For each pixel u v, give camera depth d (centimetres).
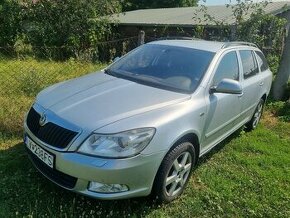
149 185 342
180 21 1617
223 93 431
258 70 618
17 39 1549
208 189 431
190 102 392
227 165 507
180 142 371
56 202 367
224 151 553
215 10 1839
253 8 1104
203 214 383
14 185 390
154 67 455
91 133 322
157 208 376
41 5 1597
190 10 2095
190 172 409
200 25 1209
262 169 508
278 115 795
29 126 374
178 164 376
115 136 320
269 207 412
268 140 626
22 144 493
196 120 390
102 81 429
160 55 474
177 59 460
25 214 345
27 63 1035
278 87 916
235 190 439
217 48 488
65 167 324
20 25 1571
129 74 453
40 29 1579
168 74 439
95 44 1523
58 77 862
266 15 1088
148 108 359
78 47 1523
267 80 651
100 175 314
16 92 723
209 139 452
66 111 350
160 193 361
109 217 350
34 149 357
